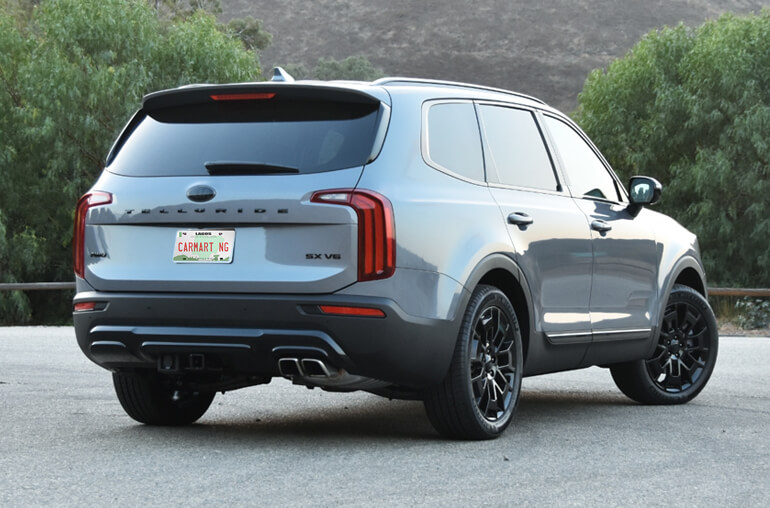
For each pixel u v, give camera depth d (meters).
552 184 11.40
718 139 65.88
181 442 9.62
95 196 9.78
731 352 22.09
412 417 11.61
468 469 8.41
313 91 9.45
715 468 8.62
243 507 6.96
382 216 8.91
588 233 11.53
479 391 9.87
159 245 9.44
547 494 7.52
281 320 8.95
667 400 12.97
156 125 9.97
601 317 11.69
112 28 64.69
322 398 13.17
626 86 70.69
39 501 7.10
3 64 65.62
